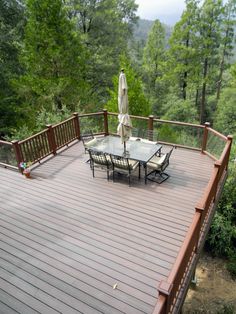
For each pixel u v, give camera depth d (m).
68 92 13.24
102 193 5.83
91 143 6.90
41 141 7.27
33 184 6.30
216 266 9.25
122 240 4.44
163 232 4.58
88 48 18.83
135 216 5.02
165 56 24.45
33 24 11.52
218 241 9.48
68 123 8.21
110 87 20.30
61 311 3.32
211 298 7.84
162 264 3.94
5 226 4.91
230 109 18.97
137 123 9.38
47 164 7.27
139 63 30.38
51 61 12.26
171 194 5.69
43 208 5.39
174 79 22.58
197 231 3.92
